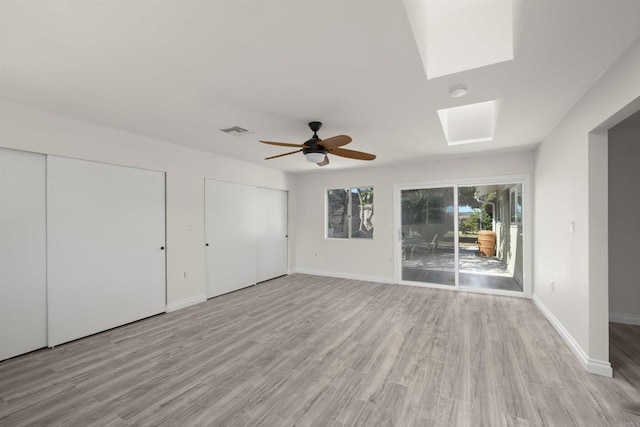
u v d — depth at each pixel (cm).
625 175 346
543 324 337
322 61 186
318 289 510
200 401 200
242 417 184
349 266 600
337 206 625
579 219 255
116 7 136
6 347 260
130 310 351
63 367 246
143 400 201
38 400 202
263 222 573
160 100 252
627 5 134
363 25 148
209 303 432
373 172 575
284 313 384
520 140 379
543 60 185
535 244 421
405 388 214
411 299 445
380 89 227
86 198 313
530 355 262
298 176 659
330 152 316
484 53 193
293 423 178
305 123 309
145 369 243
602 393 205
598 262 234
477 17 192
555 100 251
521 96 242
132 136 352
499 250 478
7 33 157
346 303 427
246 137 366
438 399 201
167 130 339
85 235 312
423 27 192
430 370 238
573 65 192
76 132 302
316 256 638
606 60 187
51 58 184
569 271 281
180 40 164
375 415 185
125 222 348
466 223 499
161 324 347
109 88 229
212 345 288
